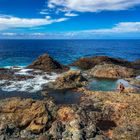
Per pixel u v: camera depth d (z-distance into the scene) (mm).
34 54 96000
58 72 52188
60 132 21938
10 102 25344
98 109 28531
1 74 48031
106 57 66938
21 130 22531
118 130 22922
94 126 22906
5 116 23828
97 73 48938
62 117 24797
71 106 29266
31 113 24062
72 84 39781
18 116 23891
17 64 64875
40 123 23297
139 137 21516
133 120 25000
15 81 42844
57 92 36500
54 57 84688
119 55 101875
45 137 21141
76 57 85750
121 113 26875
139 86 40094
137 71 53062
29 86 39656
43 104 24984
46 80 43906
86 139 21031
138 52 120812
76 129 21953
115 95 33344
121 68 50562
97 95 33875
